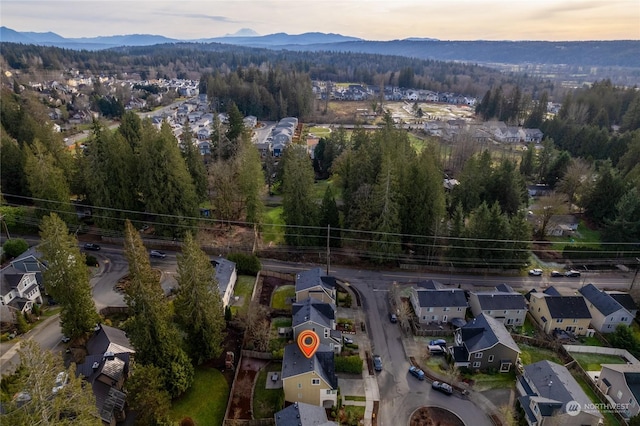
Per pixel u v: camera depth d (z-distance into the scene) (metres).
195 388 38.47
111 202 62.31
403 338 46.69
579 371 42.53
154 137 60.41
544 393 36.28
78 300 40.72
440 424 35.94
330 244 63.75
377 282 57.38
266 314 48.78
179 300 38.62
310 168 66.44
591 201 77.81
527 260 60.16
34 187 61.19
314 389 36.56
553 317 47.69
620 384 37.84
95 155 59.88
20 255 53.34
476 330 43.22
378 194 58.81
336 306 51.66
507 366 41.81
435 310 48.88
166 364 35.81
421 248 61.53
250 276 56.72
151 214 61.41
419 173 60.16
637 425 33.59
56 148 72.12
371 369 41.97
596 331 48.69
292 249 63.84
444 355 44.16
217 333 40.31
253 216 66.19
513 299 49.53
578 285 58.34
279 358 41.97
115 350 38.75
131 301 39.69
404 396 38.88
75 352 41.22
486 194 75.62
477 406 37.94
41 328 45.69
